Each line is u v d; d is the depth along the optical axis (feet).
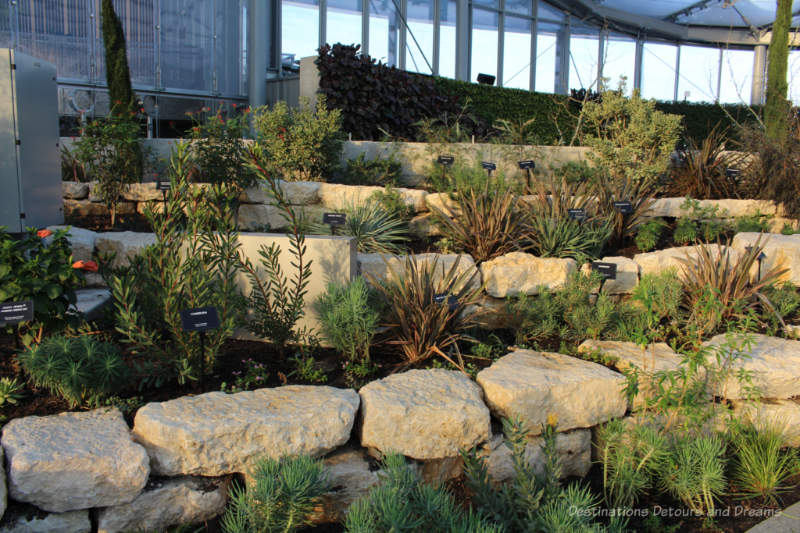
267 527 8.04
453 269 13.98
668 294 15.55
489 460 10.89
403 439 10.42
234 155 20.52
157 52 35.22
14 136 16.44
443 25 55.06
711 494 10.87
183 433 9.22
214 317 10.83
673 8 67.46
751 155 25.95
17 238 17.01
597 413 11.96
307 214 20.67
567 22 69.10
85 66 32.35
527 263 16.69
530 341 14.99
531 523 8.79
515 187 23.27
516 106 40.06
